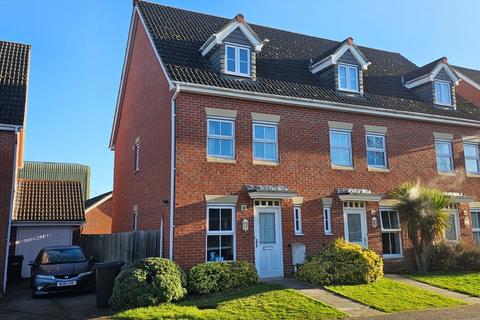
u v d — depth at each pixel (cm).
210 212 1463
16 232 2089
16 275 1781
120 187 2220
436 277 1509
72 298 1312
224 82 1562
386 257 1741
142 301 1079
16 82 1709
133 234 1611
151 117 1730
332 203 1670
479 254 1678
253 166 1551
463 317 1002
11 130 1487
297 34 2270
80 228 2231
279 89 1661
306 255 1572
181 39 1742
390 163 1830
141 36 1955
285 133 1631
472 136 2062
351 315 1010
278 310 1027
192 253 1402
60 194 2300
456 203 1919
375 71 2184
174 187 1412
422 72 2098
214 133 1521
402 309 1076
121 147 2259
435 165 1938
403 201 1691
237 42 1642
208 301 1145
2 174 1460
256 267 1492
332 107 1711
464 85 2427
